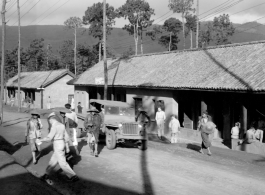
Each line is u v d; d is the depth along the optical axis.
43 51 95.19
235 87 16.59
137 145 16.34
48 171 10.19
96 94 34.84
